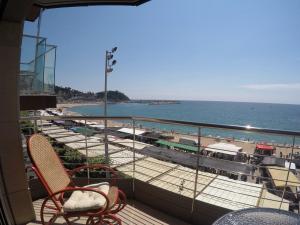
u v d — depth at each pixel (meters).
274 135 1.94
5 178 2.23
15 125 2.25
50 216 2.56
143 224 2.48
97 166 2.70
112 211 2.22
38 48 5.62
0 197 1.88
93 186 2.41
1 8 1.88
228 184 3.12
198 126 2.39
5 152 2.21
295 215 1.24
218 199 2.54
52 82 5.94
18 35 2.11
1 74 2.09
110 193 2.22
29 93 5.47
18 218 2.35
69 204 1.97
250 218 1.21
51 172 2.26
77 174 3.79
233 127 2.13
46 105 5.65
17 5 1.87
